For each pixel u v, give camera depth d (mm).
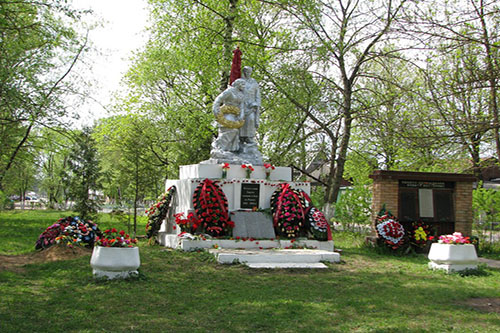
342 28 20547
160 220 13625
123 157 18422
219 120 14211
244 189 13250
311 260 10758
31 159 23938
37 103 14414
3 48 13562
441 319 6227
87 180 16469
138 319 5891
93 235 11305
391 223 13211
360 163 24766
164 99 27328
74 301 6645
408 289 8188
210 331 5492
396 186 14109
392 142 15234
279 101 22328
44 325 5531
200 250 11367
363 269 10227
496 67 9500
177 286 7871
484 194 15930
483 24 9953
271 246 12094
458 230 14469
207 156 24141
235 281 8461
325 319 6062
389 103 17812
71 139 17000
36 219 26125
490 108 11148
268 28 23453
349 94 20891
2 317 5766
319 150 25516
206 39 21438
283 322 5887
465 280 9203
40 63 15992
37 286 7582
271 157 24812
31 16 15508
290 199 12852
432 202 14352
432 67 12500
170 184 14641
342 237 17906
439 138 9914
